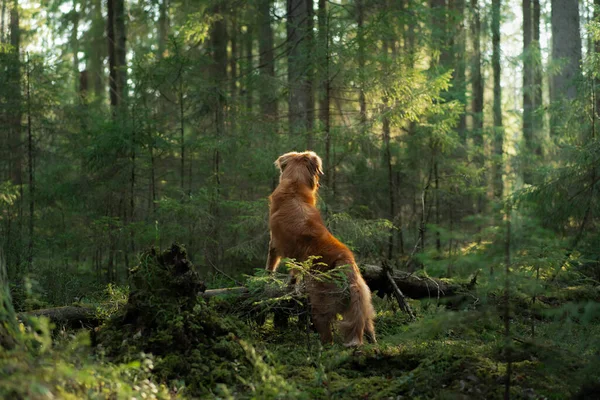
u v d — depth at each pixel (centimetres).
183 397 434
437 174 1359
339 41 1069
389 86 1063
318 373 489
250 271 1091
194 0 1623
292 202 671
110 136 1055
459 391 459
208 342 522
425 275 767
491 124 2134
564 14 1560
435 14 1678
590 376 448
